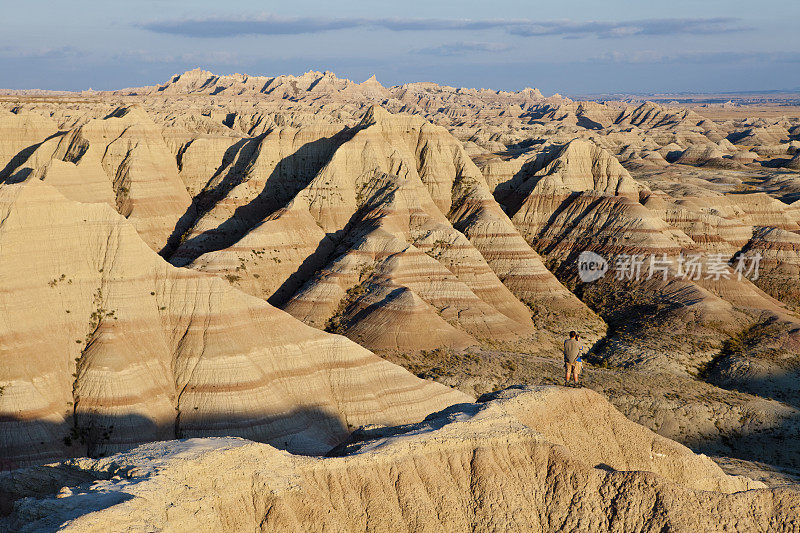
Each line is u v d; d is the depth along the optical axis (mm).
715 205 161000
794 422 82125
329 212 134250
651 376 94562
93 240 72875
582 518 33281
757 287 135125
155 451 32469
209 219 135125
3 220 67438
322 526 31328
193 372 69062
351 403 71188
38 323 66000
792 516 32625
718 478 38375
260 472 31797
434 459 34875
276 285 118688
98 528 25453
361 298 109812
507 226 139125
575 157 163375
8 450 58750
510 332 108688
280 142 151000
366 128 147875
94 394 64438
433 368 91188
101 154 138250
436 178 153375
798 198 188500
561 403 39188
